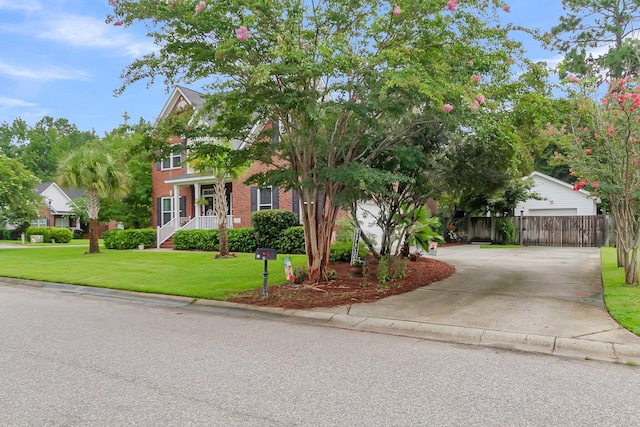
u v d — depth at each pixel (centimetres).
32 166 5938
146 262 1491
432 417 335
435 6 711
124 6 686
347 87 737
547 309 696
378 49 799
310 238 958
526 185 2273
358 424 323
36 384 407
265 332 620
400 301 789
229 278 1078
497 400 368
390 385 404
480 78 772
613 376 431
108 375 432
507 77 773
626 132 772
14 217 3120
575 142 874
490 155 991
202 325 666
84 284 1065
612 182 830
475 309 712
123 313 762
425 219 1432
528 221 2308
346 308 742
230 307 802
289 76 724
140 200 2925
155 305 843
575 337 541
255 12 720
